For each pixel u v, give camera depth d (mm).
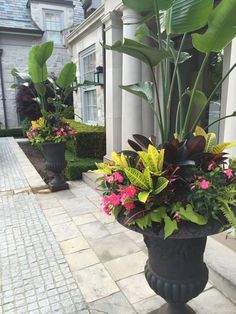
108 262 2428
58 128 4223
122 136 4594
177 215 1165
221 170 1278
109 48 1265
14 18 11125
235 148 2197
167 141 1477
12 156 7176
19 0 11617
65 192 4336
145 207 1223
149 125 4645
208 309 1855
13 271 2338
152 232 1218
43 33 11297
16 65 11273
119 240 2803
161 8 1426
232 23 1225
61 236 2922
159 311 1739
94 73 6496
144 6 1457
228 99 2338
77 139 5570
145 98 1675
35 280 2215
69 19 11633
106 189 1436
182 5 1410
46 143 4090
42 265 2412
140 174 1215
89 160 5422
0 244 2785
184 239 1286
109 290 2076
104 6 4977
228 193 1206
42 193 4309
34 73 4043
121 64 4738
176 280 1381
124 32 4117
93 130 5770
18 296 2041
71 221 3279
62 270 2330
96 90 6543
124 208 1294
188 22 1451
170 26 1505
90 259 2480
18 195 4242
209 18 1241
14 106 11500
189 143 1272
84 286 2129
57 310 1900
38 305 1948
